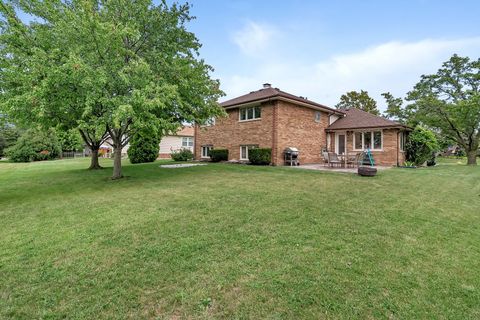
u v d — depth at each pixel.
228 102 18.22
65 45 7.86
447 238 3.94
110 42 7.73
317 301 2.43
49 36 8.09
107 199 6.45
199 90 10.32
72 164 19.47
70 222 4.67
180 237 3.89
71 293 2.55
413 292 2.59
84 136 13.99
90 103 7.23
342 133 17.77
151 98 7.97
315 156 17.16
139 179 9.82
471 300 2.48
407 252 3.45
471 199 6.49
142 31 9.53
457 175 10.90
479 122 17.59
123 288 2.63
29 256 3.33
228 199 6.20
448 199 6.43
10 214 5.27
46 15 8.77
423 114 18.55
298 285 2.67
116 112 6.89
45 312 2.28
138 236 3.95
